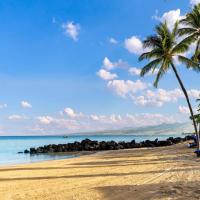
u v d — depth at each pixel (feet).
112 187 50.72
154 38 131.03
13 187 56.18
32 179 67.36
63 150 227.81
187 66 130.41
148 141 253.24
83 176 68.90
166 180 55.36
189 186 47.52
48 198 44.70
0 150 265.34
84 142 261.03
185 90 130.31
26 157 180.34
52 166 97.19
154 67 131.95
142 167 81.66
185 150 142.20
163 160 100.63
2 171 85.10
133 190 46.80
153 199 40.19
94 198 42.88
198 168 71.15
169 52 130.62
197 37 134.62
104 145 233.55
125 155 137.49
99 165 95.81
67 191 49.39
